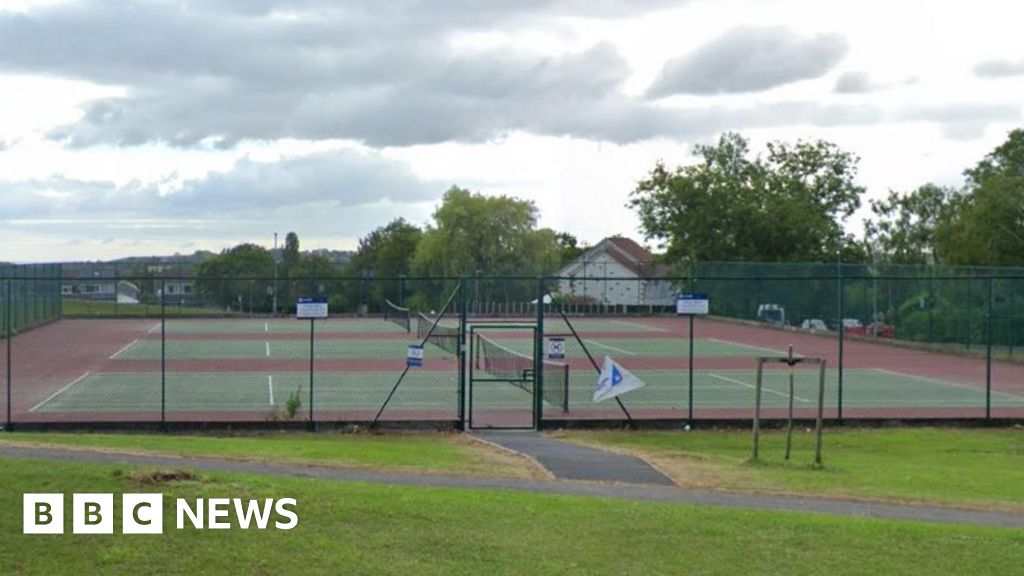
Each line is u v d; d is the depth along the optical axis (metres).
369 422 27.12
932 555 11.87
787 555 11.64
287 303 64.31
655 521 12.87
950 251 70.56
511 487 16.11
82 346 54.78
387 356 50.28
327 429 26.66
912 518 14.72
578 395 35.47
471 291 67.75
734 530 12.58
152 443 20.75
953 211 83.31
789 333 63.22
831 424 28.56
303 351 52.88
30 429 26.09
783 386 38.78
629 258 104.81
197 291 63.62
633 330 65.88
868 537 12.49
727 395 36.12
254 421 26.95
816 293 62.16
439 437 25.52
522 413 30.62
